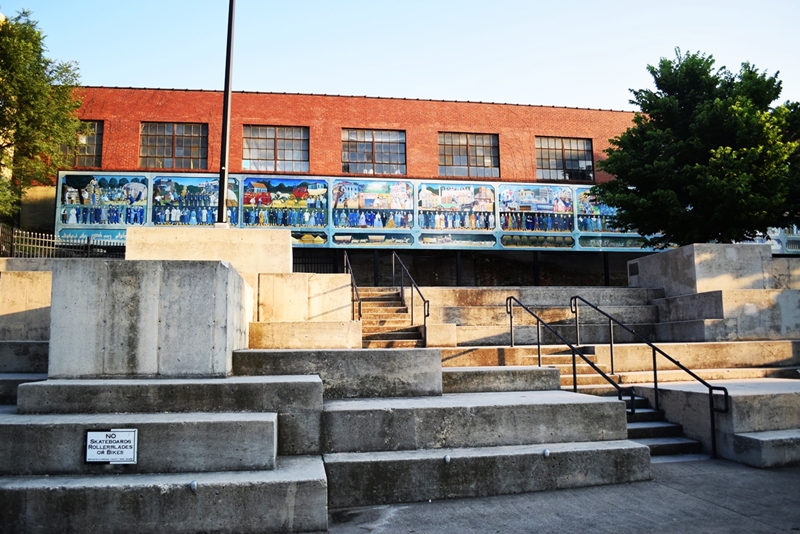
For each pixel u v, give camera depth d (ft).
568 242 82.79
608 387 32.89
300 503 17.72
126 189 74.28
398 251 85.25
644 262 56.39
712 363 39.63
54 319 22.13
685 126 59.11
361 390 25.23
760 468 24.73
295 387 21.45
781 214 55.42
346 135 84.89
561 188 83.66
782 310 44.98
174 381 21.47
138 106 80.07
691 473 24.09
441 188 80.69
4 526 16.93
